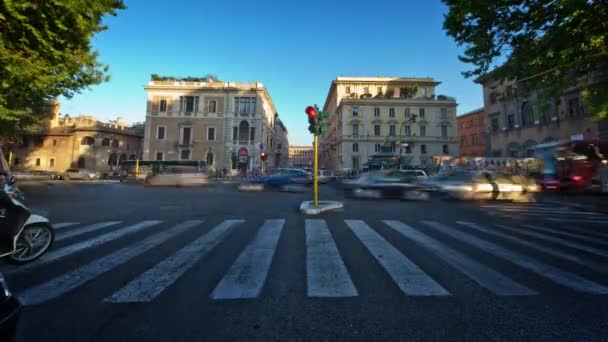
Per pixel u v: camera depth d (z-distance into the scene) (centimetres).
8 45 782
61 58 901
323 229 624
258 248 473
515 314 257
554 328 234
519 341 215
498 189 1265
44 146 4506
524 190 1284
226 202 1141
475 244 507
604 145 1647
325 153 7206
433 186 1295
